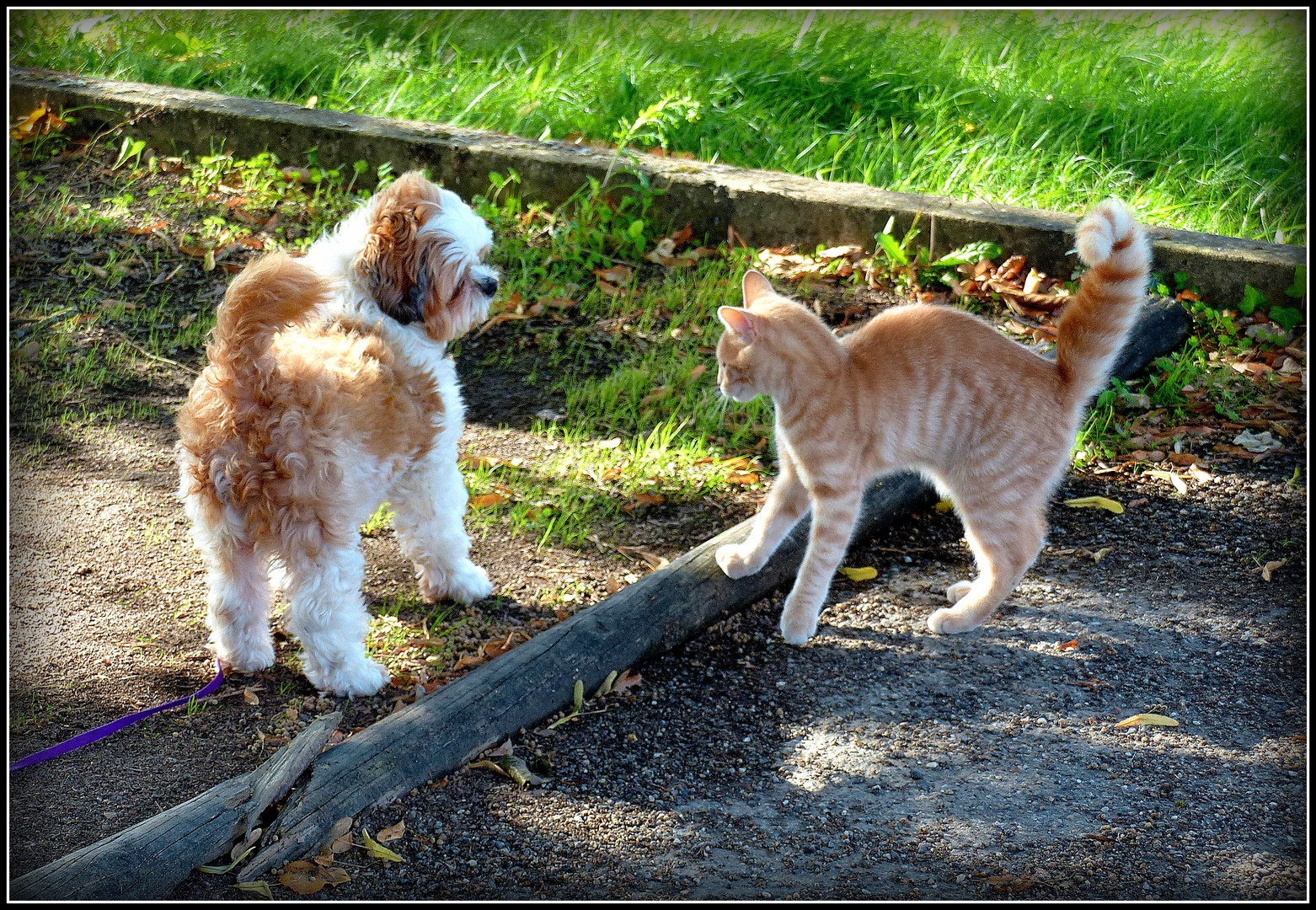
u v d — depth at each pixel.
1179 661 3.45
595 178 6.60
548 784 2.98
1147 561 4.00
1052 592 3.84
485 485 4.47
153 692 3.32
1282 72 7.93
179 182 7.02
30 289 5.91
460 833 2.79
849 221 6.19
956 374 3.56
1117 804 2.87
